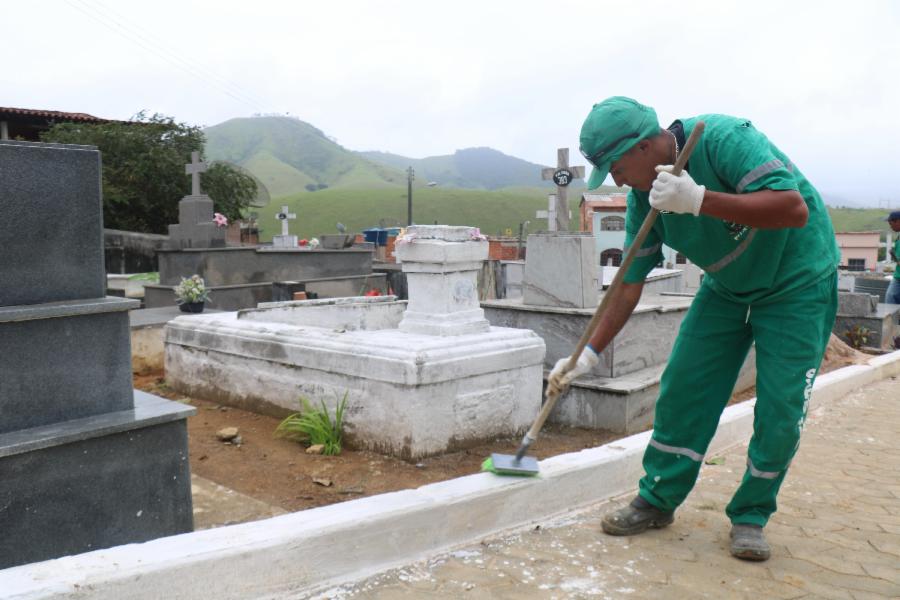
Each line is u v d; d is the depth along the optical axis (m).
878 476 3.79
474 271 4.71
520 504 2.91
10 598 1.76
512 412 4.55
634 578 2.47
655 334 5.65
